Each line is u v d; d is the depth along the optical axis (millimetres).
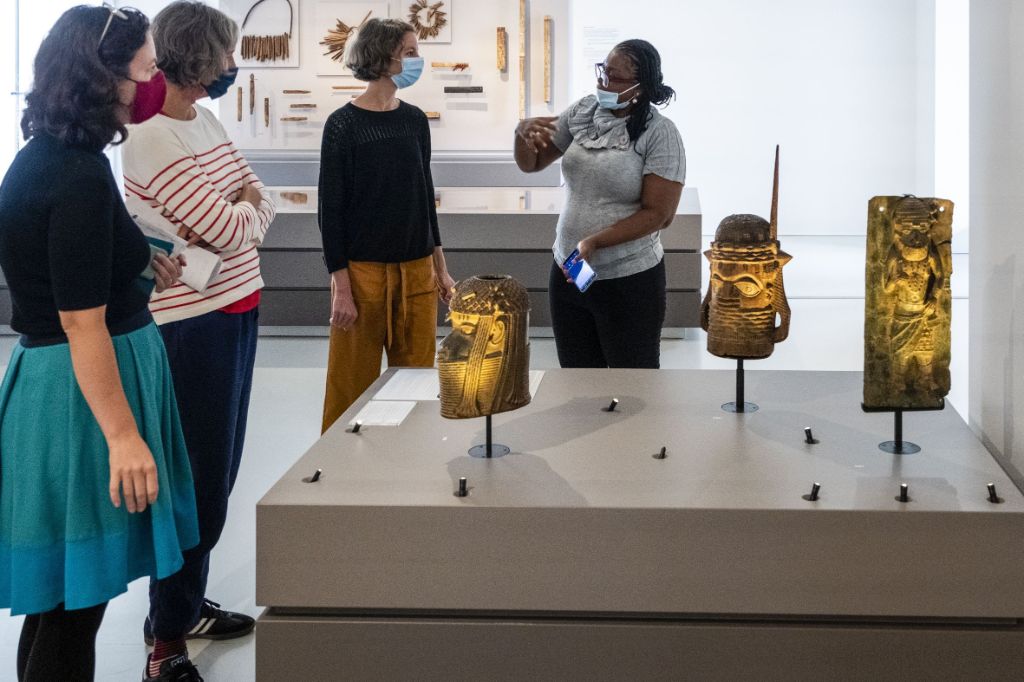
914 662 1614
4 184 1743
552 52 8695
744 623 1648
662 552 1614
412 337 3387
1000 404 1981
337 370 3389
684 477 1734
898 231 1728
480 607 1649
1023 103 1825
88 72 1706
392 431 2004
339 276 3279
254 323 2590
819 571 1604
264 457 4305
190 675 2438
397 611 1678
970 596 1592
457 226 6543
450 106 8734
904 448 1865
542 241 6555
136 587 3049
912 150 10430
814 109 10453
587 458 1837
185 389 2387
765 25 10375
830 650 1622
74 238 1682
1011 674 1604
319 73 8664
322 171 3244
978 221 2129
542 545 1622
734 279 2002
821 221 10609
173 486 2020
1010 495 1643
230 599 2941
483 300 1763
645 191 2938
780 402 2162
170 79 2330
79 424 1770
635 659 1646
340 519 1630
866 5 10266
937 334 1765
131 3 8516
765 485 1694
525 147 3178
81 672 1893
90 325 1711
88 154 1740
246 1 8609
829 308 7324
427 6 8617
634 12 10367
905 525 1579
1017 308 1876
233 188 2510
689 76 10469
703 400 2182
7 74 7680
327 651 1670
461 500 1642
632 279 3014
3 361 6105
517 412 2115
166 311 2346
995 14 1986
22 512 1772
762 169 10570
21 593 1777
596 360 3199
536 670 1661
